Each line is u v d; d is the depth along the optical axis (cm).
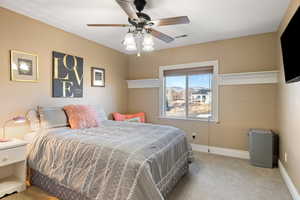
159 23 194
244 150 327
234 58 334
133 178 141
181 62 390
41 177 208
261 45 310
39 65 266
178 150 229
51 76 283
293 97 201
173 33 311
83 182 164
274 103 300
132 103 462
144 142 187
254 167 282
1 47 224
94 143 180
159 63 420
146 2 207
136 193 137
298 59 151
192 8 223
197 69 372
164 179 182
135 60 459
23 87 247
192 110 388
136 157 153
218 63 349
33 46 258
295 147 195
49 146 202
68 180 174
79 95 331
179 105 404
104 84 390
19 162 212
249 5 216
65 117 272
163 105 419
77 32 312
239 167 282
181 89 400
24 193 202
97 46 372
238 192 209
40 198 193
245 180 238
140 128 263
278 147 285
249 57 321
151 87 432
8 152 194
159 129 256
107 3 214
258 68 313
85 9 229
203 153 355
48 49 278
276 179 242
